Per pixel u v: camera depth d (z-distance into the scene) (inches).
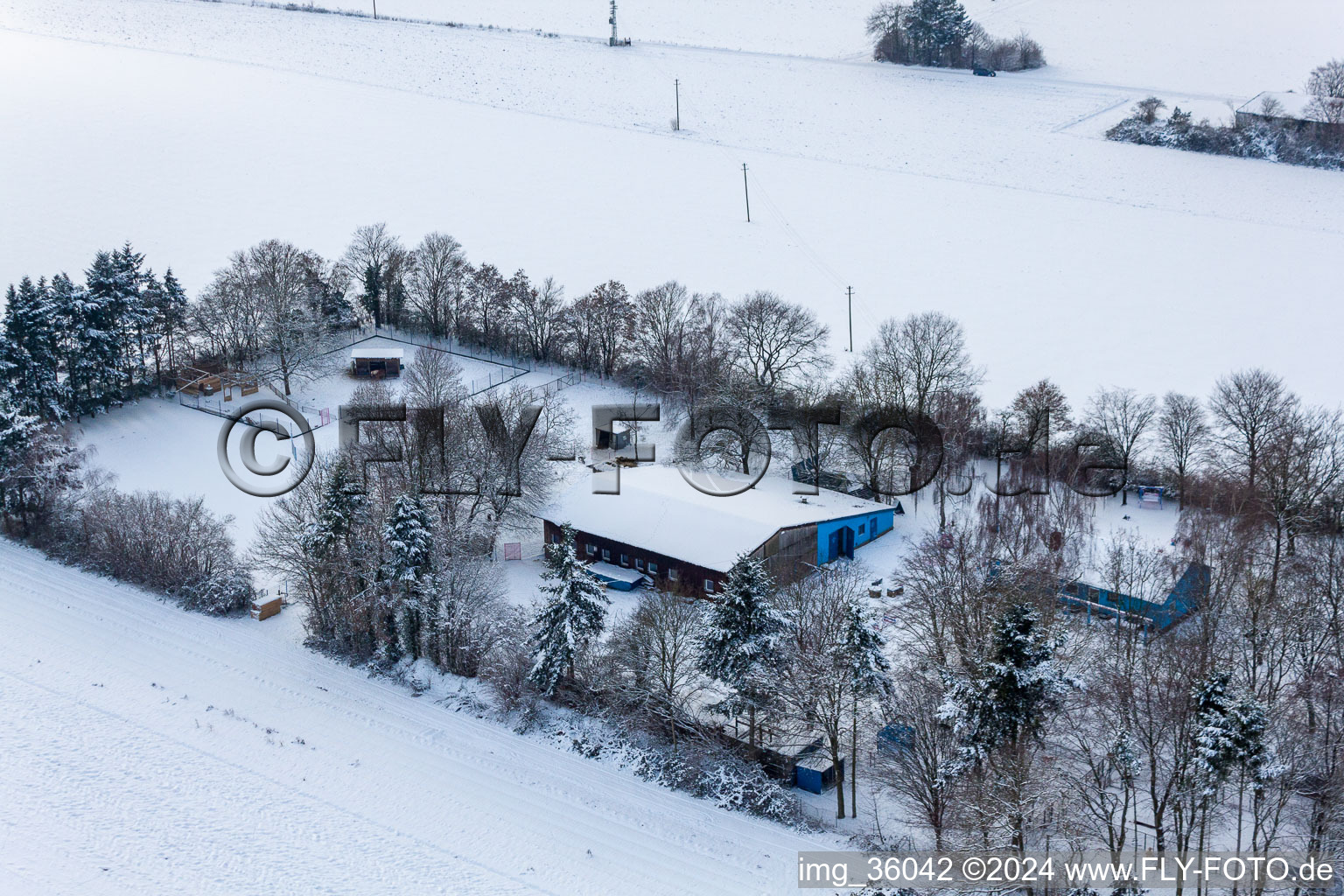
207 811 2669.8
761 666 2778.1
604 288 5625.0
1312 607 3043.8
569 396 5088.6
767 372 4736.7
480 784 2812.5
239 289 5226.4
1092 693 2709.2
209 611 3555.6
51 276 6402.6
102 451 4448.8
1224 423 4411.9
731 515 3725.4
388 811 2696.9
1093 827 2503.7
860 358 5428.2
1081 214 7716.5
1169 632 3129.9
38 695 3078.2
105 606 3563.0
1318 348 5713.6
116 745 2893.7
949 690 2571.4
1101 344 5797.2
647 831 2652.6
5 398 4018.2
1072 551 3528.5
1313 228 7396.7
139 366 5068.9
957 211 7805.1
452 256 6038.4
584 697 3085.6
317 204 7706.7
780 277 6702.8
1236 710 2306.8
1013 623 2508.6
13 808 2637.8
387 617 3316.9
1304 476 3673.7
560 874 2498.8
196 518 3698.3
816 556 3737.7
